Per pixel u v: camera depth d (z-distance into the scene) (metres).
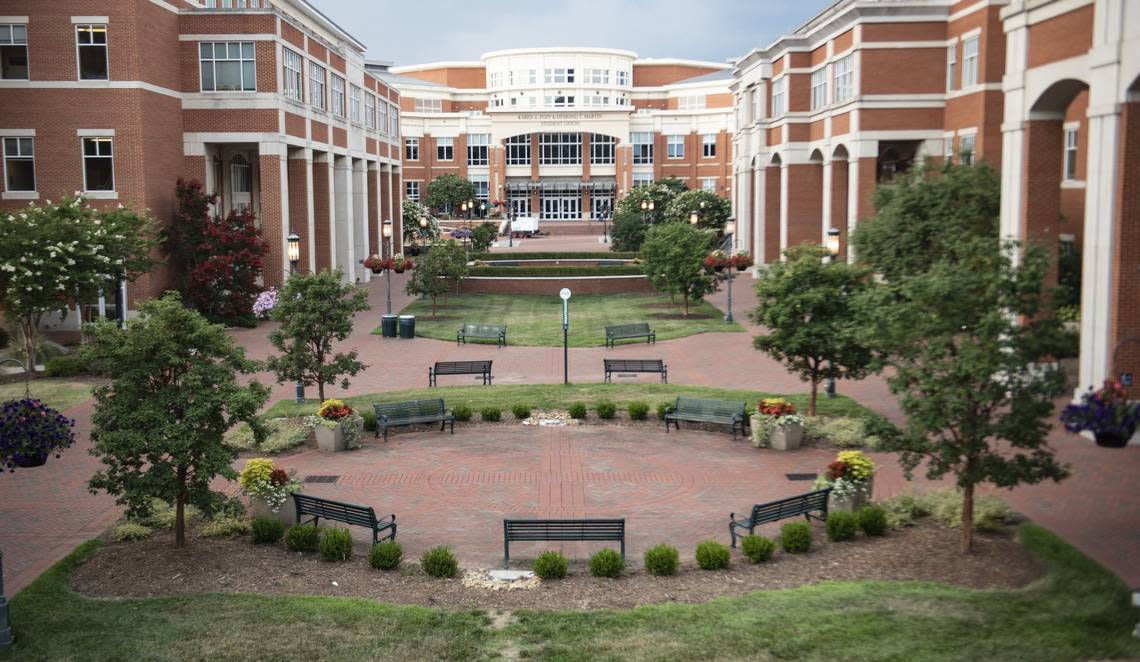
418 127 113.62
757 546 14.45
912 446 14.14
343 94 57.06
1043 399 13.79
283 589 13.48
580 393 26.98
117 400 14.03
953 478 18.77
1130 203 20.36
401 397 26.69
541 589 13.50
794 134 55.22
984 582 13.29
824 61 51.53
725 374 30.34
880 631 11.24
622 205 86.38
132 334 14.00
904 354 14.26
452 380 30.12
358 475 19.75
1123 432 12.20
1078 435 21.02
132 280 34.22
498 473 19.77
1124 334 20.58
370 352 35.47
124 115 38.78
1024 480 13.94
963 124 42.38
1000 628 11.29
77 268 30.61
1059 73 22.88
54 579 13.60
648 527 16.47
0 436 12.35
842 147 49.16
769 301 23.05
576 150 114.31
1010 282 13.57
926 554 14.49
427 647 11.21
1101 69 20.72
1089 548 14.48
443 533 16.27
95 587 13.52
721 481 19.05
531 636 11.53
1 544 15.55
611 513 17.22
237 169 50.81
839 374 23.08
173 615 12.20
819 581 13.63
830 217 50.56
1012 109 24.84
